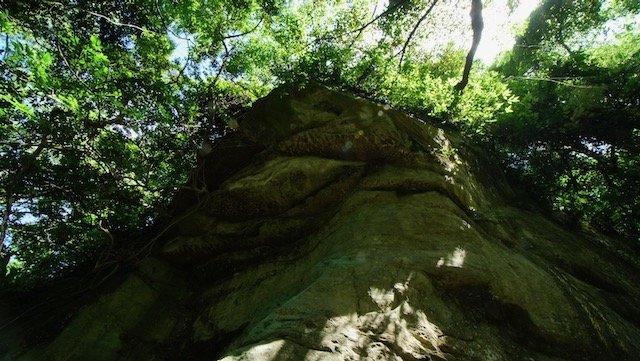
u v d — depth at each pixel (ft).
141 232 37.22
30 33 24.91
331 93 29.53
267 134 30.42
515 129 39.34
